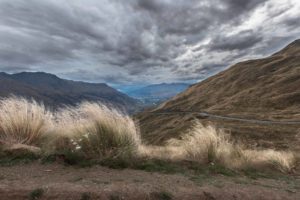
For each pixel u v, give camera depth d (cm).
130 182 487
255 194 508
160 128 10194
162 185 489
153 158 671
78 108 747
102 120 682
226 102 14912
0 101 743
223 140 900
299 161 1025
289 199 509
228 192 495
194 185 510
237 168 747
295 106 11525
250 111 12075
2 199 390
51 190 416
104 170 556
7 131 698
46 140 697
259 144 4112
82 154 606
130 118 760
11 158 577
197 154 770
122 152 626
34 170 524
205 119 10669
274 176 724
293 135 6244
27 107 752
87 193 419
